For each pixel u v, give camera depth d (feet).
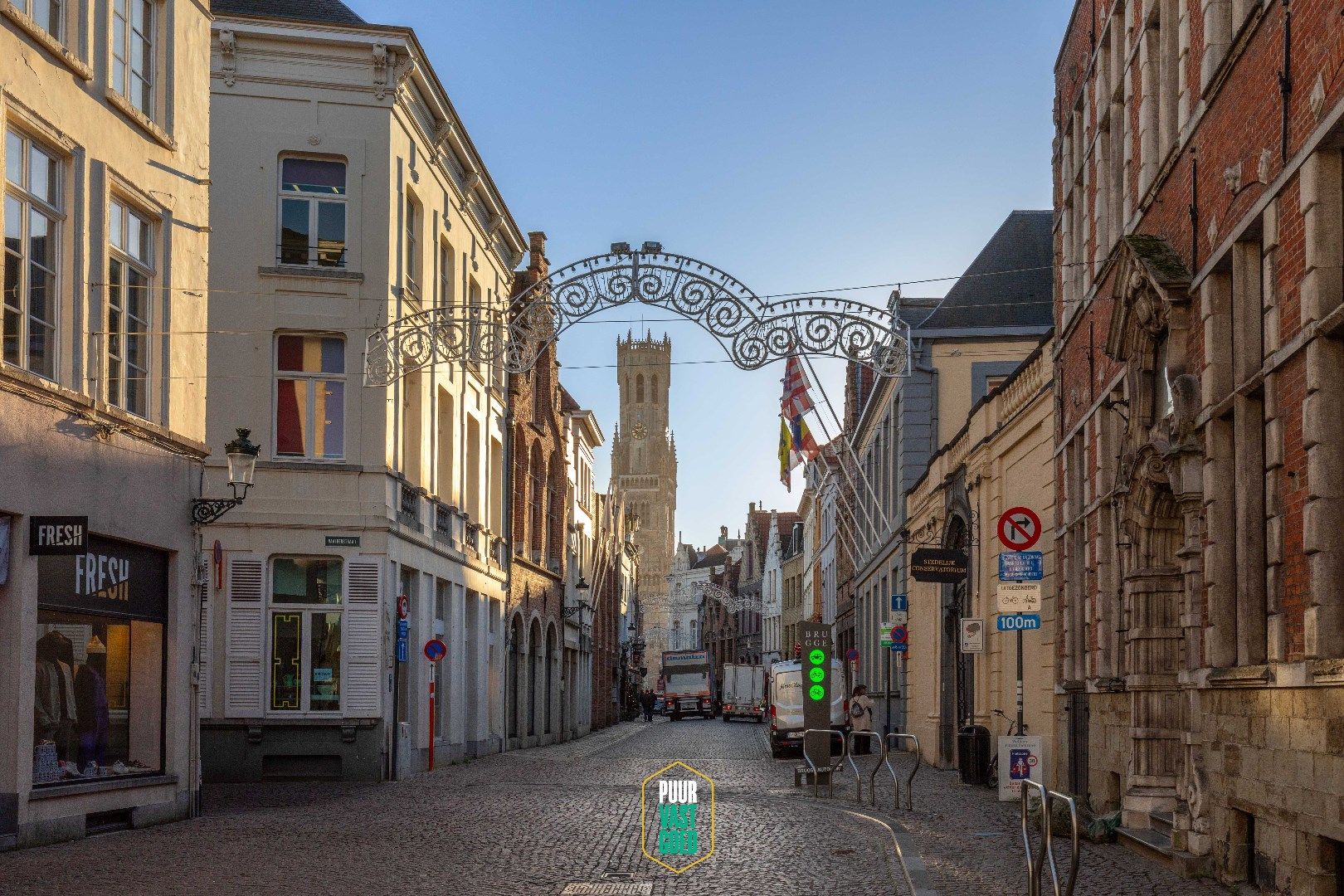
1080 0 64.39
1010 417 78.18
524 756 121.60
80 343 51.06
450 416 108.68
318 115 89.15
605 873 41.96
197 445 60.08
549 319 67.77
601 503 226.17
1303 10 32.81
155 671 58.08
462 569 112.06
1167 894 36.88
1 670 46.98
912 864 42.39
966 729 80.84
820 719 75.72
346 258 89.04
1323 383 31.89
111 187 54.13
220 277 87.61
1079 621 63.46
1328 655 31.58
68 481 50.16
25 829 47.60
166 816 57.47
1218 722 39.78
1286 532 34.81
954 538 99.96
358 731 85.76
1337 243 32.12
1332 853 31.94
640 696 323.16
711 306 66.44
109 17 53.52
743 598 382.83
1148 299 46.37
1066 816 50.37
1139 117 51.88
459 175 107.96
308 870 42.11
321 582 87.51
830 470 156.04
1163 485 46.91
